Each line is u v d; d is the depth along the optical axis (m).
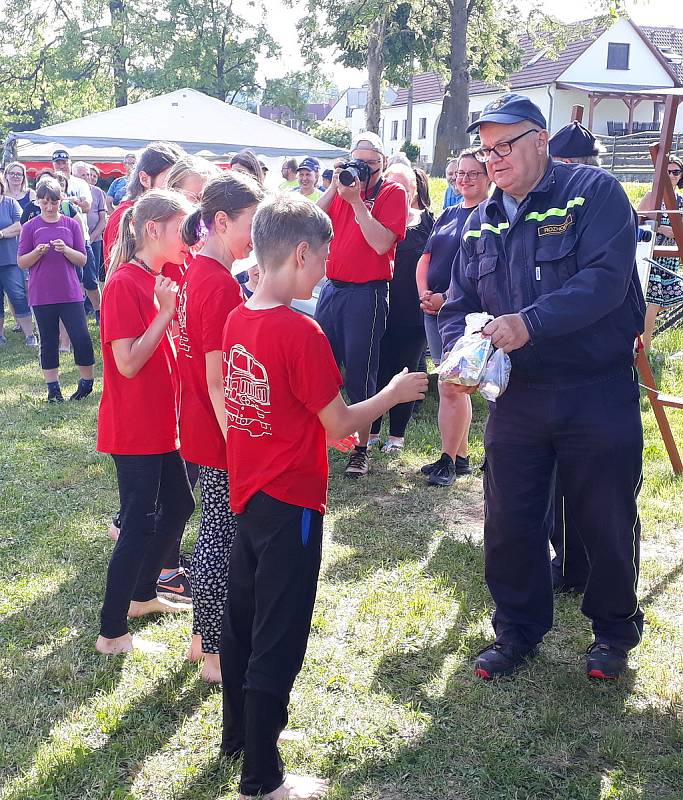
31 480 5.57
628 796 2.59
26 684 3.24
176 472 3.53
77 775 2.72
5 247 9.88
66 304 7.40
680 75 45.19
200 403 3.01
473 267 3.19
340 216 5.26
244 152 5.04
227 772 2.71
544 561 3.31
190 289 2.94
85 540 4.61
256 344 2.38
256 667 2.47
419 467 5.70
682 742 2.83
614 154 24.39
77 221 7.42
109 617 3.41
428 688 3.18
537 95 42.91
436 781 2.69
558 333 2.81
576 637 3.54
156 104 18.56
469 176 4.91
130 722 2.99
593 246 2.86
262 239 2.39
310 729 2.94
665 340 8.29
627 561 3.13
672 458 5.12
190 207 3.25
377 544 4.48
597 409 3.02
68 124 18.17
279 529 2.44
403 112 53.72
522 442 3.16
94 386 8.09
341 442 2.61
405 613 3.71
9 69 40.66
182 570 4.01
